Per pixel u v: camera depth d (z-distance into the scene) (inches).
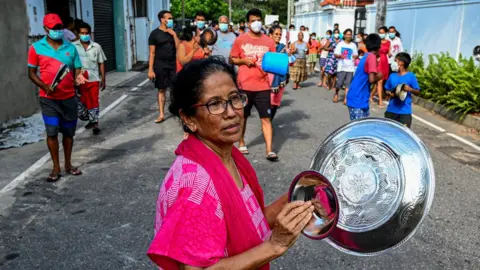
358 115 243.9
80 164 234.4
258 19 236.4
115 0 655.1
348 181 74.9
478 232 164.6
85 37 289.0
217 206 57.2
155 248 53.9
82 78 214.1
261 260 57.2
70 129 213.6
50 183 207.0
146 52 802.8
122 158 245.6
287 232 56.9
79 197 191.8
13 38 323.3
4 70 311.0
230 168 66.7
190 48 307.7
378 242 71.1
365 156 74.7
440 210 182.7
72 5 482.9
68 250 149.3
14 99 326.3
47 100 203.0
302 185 64.2
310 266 141.7
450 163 246.7
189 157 60.5
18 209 179.2
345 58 416.5
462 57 444.1
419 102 425.7
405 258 146.8
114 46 673.0
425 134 315.6
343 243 72.9
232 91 62.7
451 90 379.6
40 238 156.6
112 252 148.3
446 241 157.6
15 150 260.2
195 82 61.9
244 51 236.4
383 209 71.6
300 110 392.2
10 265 140.3
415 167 71.0
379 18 526.9
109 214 175.5
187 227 54.5
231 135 63.0
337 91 434.0
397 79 251.1
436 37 497.0
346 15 913.5
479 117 333.4
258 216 67.6
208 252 54.4
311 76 671.1
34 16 358.9
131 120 342.6
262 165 237.9
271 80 252.2
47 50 203.2
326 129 321.4
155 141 281.1
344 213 73.8
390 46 459.8
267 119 243.6
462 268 141.7
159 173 221.8
